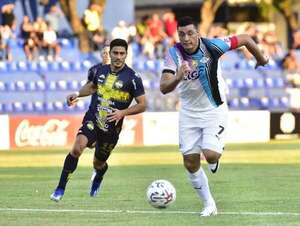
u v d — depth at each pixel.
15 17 107.81
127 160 69.38
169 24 109.50
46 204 39.84
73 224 33.12
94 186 40.25
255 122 92.31
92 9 107.75
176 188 47.09
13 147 85.81
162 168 61.75
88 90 37.75
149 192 34.50
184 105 34.31
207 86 33.56
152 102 99.00
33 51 103.25
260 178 52.72
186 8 132.62
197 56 33.31
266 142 90.50
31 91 100.12
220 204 39.25
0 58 102.50
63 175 36.50
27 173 58.59
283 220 33.78
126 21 116.12
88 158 72.12
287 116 94.00
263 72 109.31
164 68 33.34
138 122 88.94
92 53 105.94
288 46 131.62
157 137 89.31
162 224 32.81
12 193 45.00
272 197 42.16
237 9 134.50
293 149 80.50
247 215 35.31
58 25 109.69
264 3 126.38
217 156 33.88
